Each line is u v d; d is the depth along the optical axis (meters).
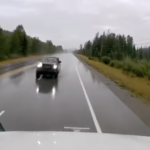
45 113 7.43
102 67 34.84
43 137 2.04
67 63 45.50
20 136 2.10
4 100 9.38
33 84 14.59
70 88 13.67
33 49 100.31
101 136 2.23
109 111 8.11
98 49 98.00
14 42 66.69
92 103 9.46
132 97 11.50
